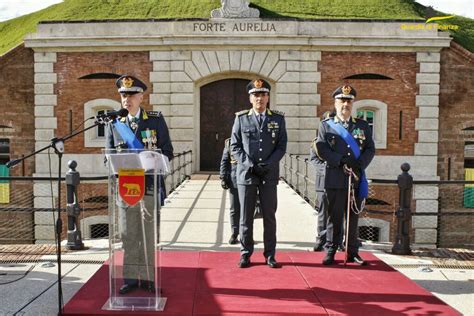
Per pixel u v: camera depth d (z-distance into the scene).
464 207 18.06
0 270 7.24
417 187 17.95
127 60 18.28
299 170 17.33
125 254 5.32
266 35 17.88
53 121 18.30
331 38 17.84
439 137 18.34
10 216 17.98
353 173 6.72
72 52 18.22
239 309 5.30
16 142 18.56
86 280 6.75
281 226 10.41
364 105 18.22
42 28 18.11
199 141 19.31
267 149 6.63
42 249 8.55
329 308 5.36
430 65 18.02
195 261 7.15
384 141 18.20
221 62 18.20
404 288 6.03
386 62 18.12
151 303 5.29
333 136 6.83
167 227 10.20
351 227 6.96
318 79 18.20
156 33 18.11
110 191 5.33
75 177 8.48
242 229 6.80
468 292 6.34
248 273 6.55
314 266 6.89
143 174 5.26
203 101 19.28
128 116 6.02
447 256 8.18
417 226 17.77
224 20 17.95
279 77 18.23
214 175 18.55
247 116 6.72
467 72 18.20
